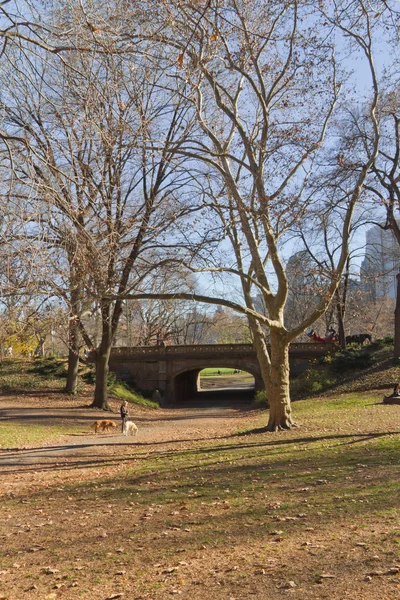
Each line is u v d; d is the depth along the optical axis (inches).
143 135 661.3
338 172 876.6
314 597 231.0
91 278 601.9
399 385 1249.4
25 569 313.7
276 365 897.5
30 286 445.1
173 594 252.7
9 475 653.3
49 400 1616.6
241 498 439.8
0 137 432.1
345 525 332.8
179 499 460.1
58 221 461.7
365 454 587.2
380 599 221.9
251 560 288.0
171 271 781.9
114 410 1552.7
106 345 1534.2
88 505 469.1
